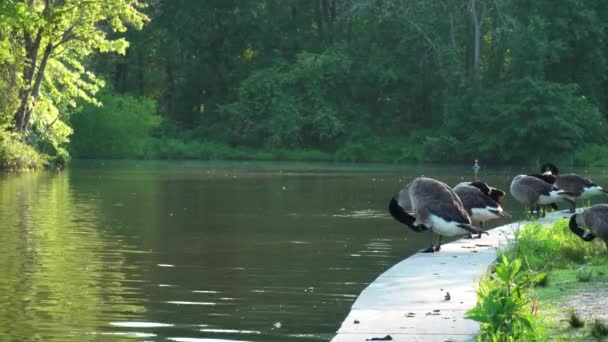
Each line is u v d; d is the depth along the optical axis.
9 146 46.53
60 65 50.56
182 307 12.48
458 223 16.28
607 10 82.12
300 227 22.48
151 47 94.56
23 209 26.23
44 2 47.00
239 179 44.75
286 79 84.81
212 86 94.75
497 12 81.88
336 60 85.12
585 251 16.72
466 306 11.67
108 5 47.03
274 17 92.25
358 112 86.75
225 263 16.39
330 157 82.69
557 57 76.50
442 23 84.19
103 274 14.98
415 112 88.00
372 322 10.80
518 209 27.95
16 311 12.09
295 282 14.49
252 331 11.15
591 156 74.81
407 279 13.62
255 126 85.06
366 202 30.66
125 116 77.81
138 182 40.78
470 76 81.69
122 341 10.62
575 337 9.89
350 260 16.92
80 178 43.28
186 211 26.53
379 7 84.25
